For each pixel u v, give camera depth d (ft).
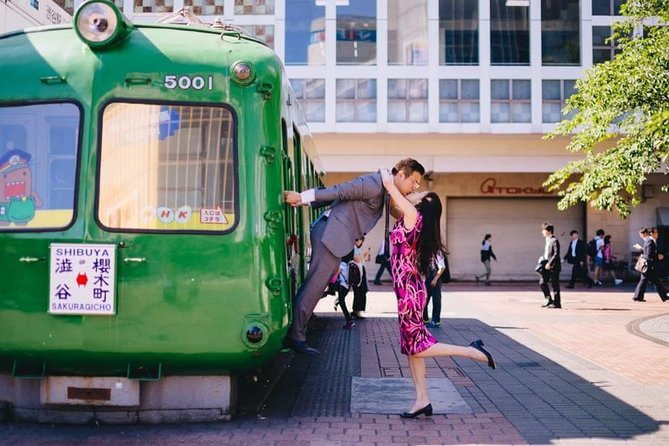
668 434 18.34
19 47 19.01
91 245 17.84
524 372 27.50
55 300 17.78
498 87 78.84
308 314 20.16
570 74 79.05
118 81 18.33
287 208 20.11
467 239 92.22
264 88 18.83
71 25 19.20
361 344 35.91
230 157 18.54
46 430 18.24
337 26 78.59
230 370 18.85
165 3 77.97
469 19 79.10
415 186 20.72
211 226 18.29
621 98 39.42
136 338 17.88
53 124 18.39
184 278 18.03
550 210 91.91
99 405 18.52
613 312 51.37
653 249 60.39
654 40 39.86
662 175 89.04
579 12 79.56
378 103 78.33
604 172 40.42
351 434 18.20
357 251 47.19
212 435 17.84
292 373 27.43
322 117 78.23
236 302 18.13
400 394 23.29
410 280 19.79
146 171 18.25
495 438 17.92
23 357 18.03
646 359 30.48
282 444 17.15
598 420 19.86
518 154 82.07
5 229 18.17
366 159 81.66
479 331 40.27
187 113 18.51
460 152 82.07
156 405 18.90
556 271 54.60
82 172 18.07
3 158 18.42
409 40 78.79
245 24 78.54
